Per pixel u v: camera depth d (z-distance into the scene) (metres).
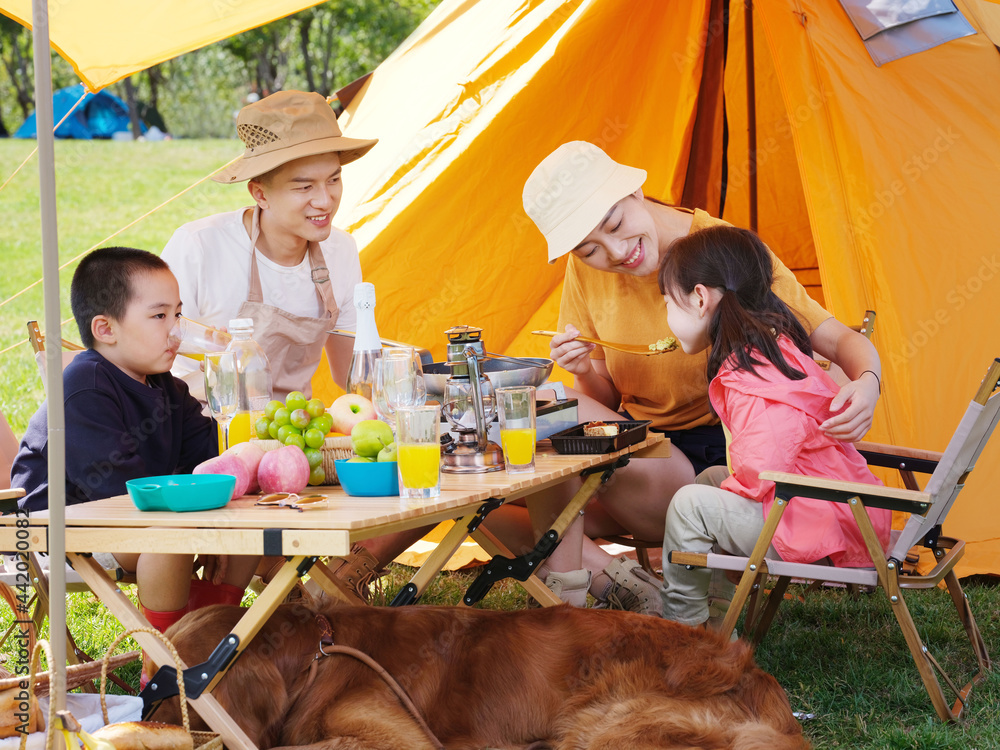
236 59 25.69
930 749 2.28
